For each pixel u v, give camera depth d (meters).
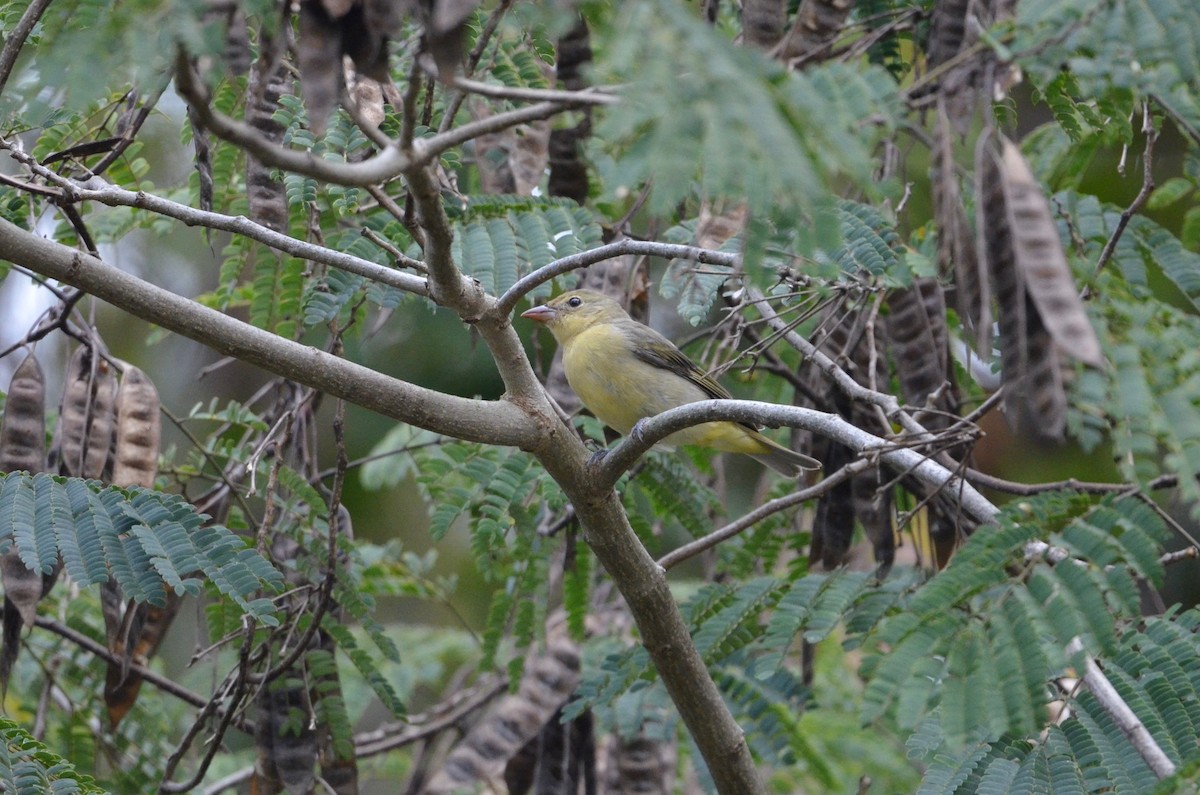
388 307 10.39
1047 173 11.86
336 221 11.98
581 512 8.72
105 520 8.04
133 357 18.61
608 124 4.21
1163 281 14.01
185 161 15.27
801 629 9.06
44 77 4.66
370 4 4.73
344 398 7.95
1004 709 5.69
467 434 8.16
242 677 9.76
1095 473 15.94
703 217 10.08
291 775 10.29
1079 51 5.81
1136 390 5.60
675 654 9.18
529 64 10.66
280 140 10.16
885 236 9.98
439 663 15.90
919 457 8.98
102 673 12.40
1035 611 6.02
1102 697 7.22
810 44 8.86
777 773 14.20
